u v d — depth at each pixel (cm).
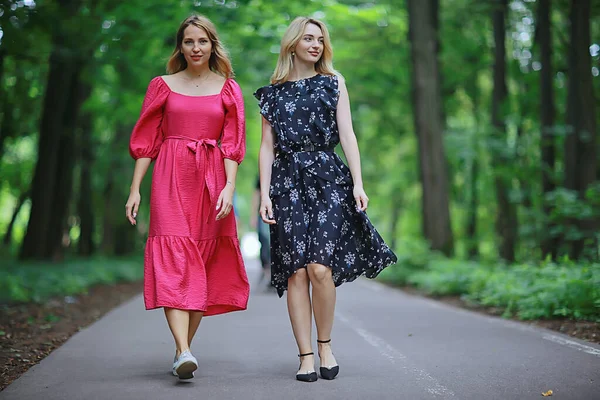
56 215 1778
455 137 1906
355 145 496
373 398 420
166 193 484
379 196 3222
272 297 1144
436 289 1202
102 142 2280
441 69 2116
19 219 3438
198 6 1277
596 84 1550
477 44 2139
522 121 1850
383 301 1079
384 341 648
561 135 1407
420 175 1689
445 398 419
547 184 1556
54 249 1775
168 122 497
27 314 881
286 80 511
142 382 466
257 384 460
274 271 506
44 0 1214
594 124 1331
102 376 486
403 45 2116
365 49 2152
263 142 507
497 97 1855
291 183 492
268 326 758
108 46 1359
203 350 600
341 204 490
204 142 494
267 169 503
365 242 497
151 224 484
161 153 494
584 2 1316
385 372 500
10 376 507
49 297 1099
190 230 483
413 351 590
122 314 884
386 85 2247
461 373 493
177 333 464
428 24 1684
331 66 515
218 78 511
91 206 2364
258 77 1748
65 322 828
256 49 1552
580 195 1314
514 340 640
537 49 1803
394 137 2633
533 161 1822
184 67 515
